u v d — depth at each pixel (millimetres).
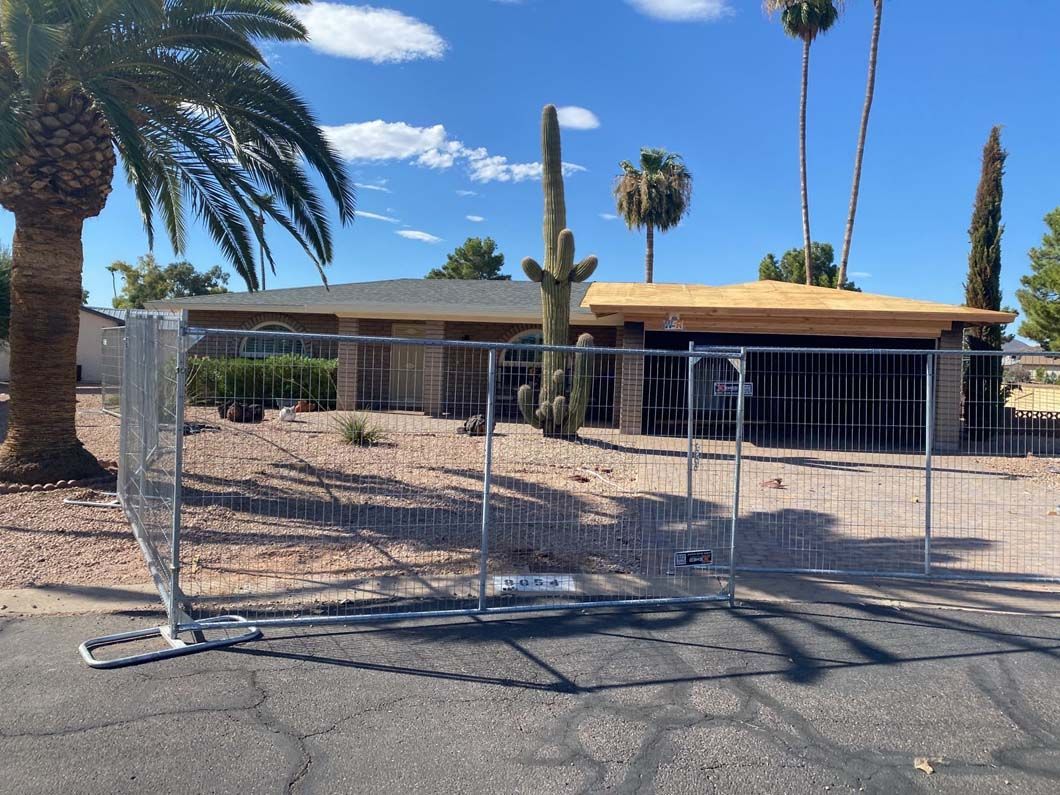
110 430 14391
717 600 6223
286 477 10438
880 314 16031
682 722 4125
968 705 4406
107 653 4812
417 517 8648
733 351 6379
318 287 26453
